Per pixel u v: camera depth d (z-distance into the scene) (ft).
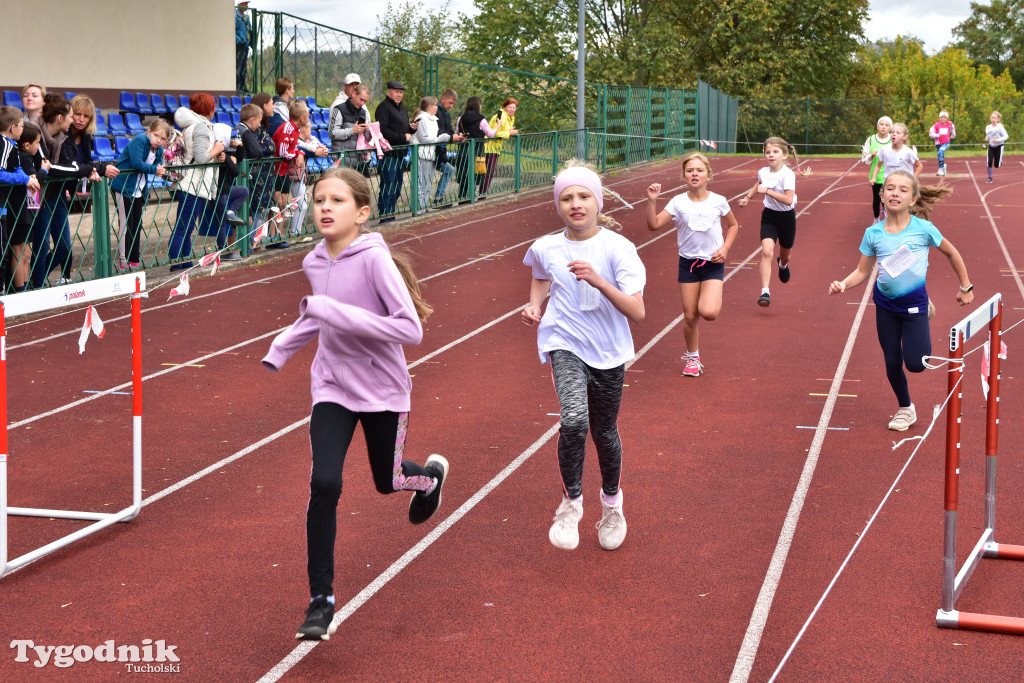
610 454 15.30
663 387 25.14
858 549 15.55
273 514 16.99
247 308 34.01
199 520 16.70
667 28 149.18
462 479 18.69
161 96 62.34
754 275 42.09
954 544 12.93
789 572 14.76
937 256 46.88
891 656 12.30
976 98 146.61
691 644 12.64
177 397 23.99
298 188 44.57
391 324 12.28
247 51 74.43
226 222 40.83
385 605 13.71
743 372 26.63
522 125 112.47
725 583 14.40
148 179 36.32
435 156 58.13
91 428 21.52
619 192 76.18
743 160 121.80
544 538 16.03
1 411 14.19
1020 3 258.37
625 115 99.66
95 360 27.17
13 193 30.55
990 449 15.10
